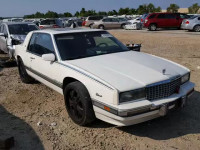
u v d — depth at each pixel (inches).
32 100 201.2
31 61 210.7
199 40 535.8
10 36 361.4
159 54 402.3
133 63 157.5
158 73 143.3
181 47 467.8
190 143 134.3
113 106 126.6
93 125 156.1
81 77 145.6
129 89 126.9
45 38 193.2
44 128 153.6
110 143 136.0
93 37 192.9
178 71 154.4
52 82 180.1
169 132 146.3
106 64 155.0
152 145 133.3
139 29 1025.5
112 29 1094.4
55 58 171.9
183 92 147.9
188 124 155.1
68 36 184.4
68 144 135.9
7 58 378.3
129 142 136.7
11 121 163.8
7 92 221.1
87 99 141.5
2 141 130.3
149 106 129.4
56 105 189.9
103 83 131.7
